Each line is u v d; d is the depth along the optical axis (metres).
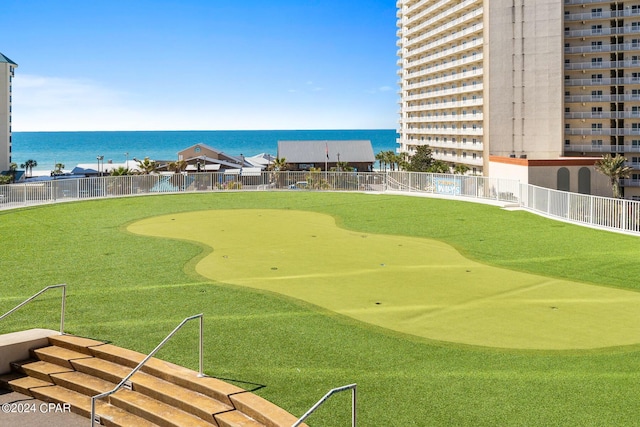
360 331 11.14
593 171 58.97
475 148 84.81
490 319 11.92
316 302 13.14
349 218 26.48
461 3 88.44
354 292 14.04
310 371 9.18
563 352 10.01
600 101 79.62
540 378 8.88
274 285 14.66
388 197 34.34
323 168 98.88
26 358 10.46
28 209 28.92
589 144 80.06
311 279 15.31
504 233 22.30
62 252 18.73
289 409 7.87
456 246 19.97
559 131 75.31
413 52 109.19
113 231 22.86
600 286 14.52
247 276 15.62
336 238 21.53
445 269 16.52
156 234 22.20
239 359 9.69
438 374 9.05
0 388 9.88
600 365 9.41
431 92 100.06
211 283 14.83
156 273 15.91
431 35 99.81
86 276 15.55
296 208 29.81
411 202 31.69
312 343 10.47
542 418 7.55
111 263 17.12
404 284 14.83
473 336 10.88
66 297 13.50
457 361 9.62
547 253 18.56
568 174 58.72
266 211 28.78
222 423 7.71
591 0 79.62
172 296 13.59
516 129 76.31
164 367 9.24
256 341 10.55
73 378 9.56
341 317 12.02
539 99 75.38
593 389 8.45
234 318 11.92
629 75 79.19
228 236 21.81
